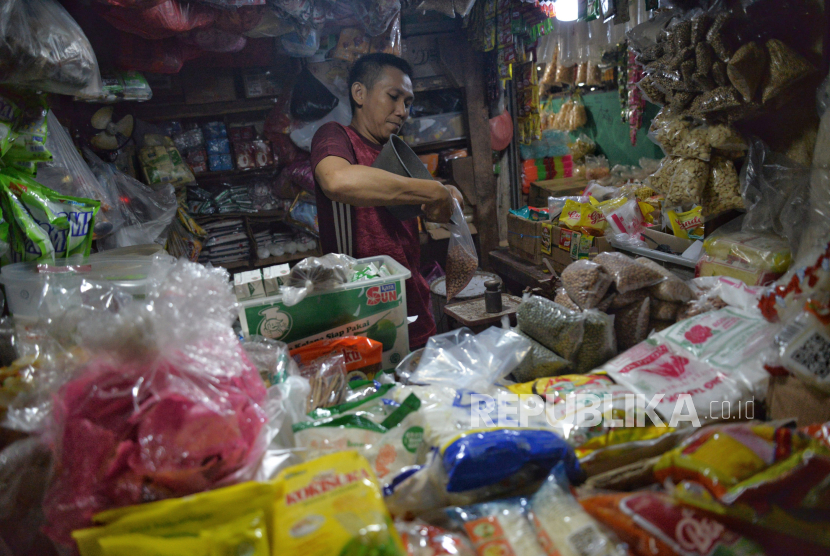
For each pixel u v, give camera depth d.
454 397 0.92
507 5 3.21
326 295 1.22
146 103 3.24
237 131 3.49
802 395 0.81
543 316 1.14
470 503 0.74
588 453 0.82
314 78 3.29
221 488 0.67
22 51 1.27
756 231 1.40
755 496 0.63
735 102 1.25
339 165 1.69
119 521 0.62
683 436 0.83
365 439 0.84
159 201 2.85
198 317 0.79
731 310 1.08
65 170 1.75
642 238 2.05
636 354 1.03
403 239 1.95
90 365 0.71
